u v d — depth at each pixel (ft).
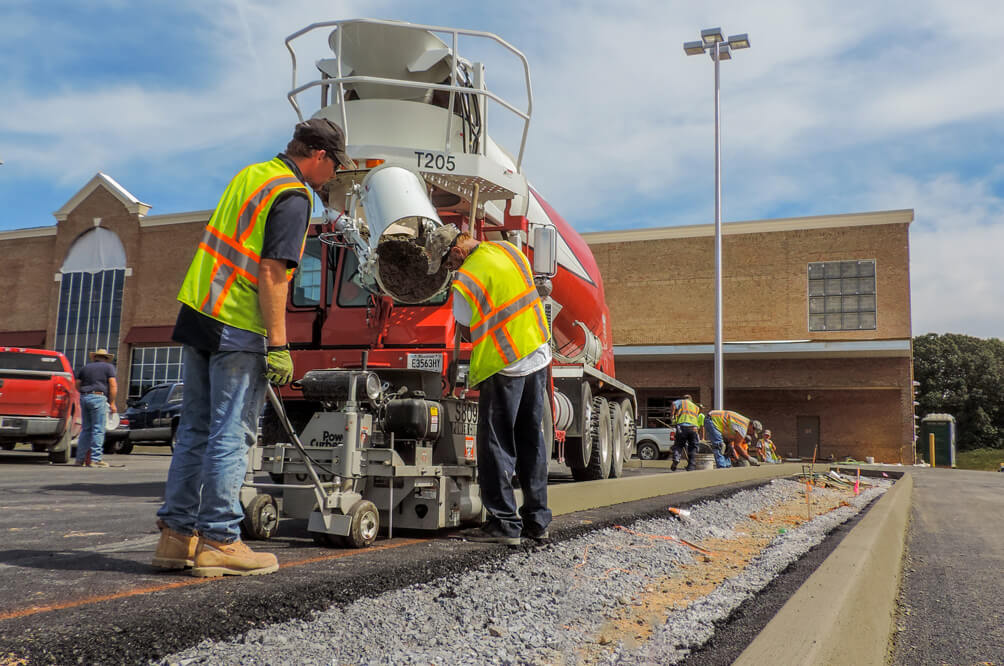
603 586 10.55
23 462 36.42
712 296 104.32
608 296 108.47
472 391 15.70
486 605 8.79
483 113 17.39
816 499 31.30
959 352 201.77
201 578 8.19
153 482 25.71
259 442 15.25
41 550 10.38
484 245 12.47
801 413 105.60
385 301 18.21
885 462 100.83
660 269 106.93
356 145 16.21
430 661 6.76
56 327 110.32
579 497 17.42
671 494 24.38
